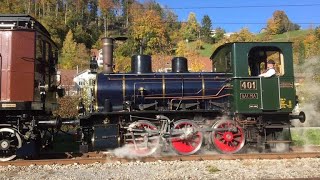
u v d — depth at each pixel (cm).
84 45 9156
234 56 1240
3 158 1095
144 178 866
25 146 1103
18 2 9775
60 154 1206
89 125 1198
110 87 1227
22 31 1103
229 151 1214
